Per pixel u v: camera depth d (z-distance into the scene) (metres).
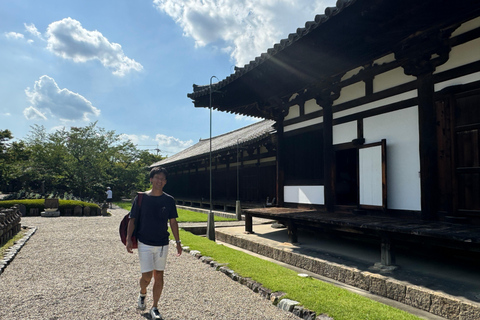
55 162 27.30
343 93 7.57
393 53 6.24
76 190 28.66
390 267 5.02
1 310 3.62
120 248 7.59
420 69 5.59
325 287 4.36
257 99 10.00
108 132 32.69
